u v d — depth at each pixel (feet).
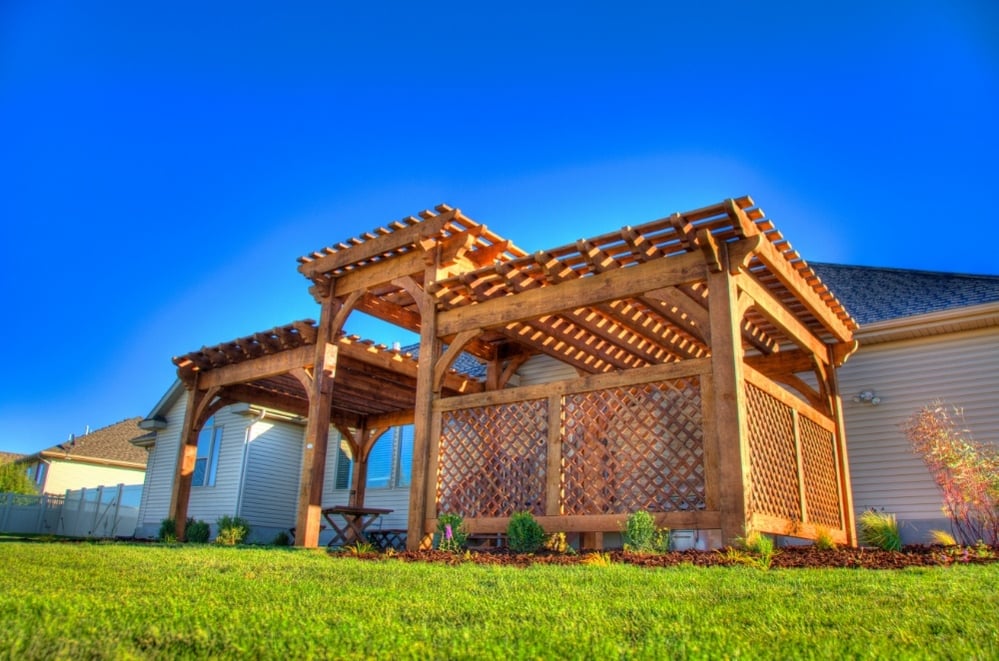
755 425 23.89
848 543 30.01
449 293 29.89
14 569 16.78
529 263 26.48
